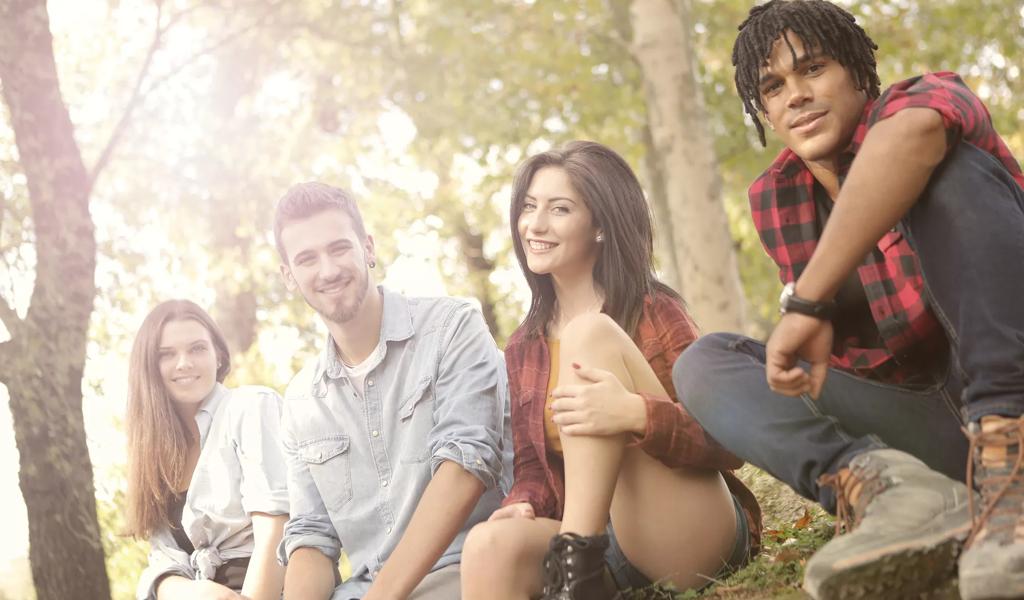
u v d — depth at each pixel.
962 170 2.04
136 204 10.00
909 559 1.87
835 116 2.30
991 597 1.78
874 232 2.06
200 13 10.70
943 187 2.04
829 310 2.11
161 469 4.13
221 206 10.56
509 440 3.44
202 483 4.01
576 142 3.22
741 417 2.29
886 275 2.27
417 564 3.04
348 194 3.50
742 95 2.45
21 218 5.75
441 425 3.22
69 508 5.08
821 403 2.25
